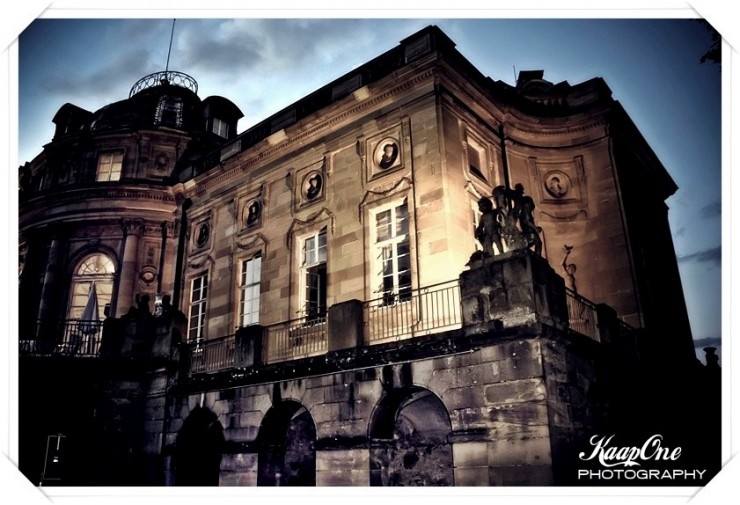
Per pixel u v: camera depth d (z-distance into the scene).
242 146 19.61
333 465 11.97
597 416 10.99
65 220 22.97
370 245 14.47
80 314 22.16
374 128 15.28
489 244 10.94
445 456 13.08
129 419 15.95
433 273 12.84
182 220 20.97
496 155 16.20
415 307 12.83
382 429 11.88
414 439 13.51
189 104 26.03
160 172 23.89
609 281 15.93
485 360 10.15
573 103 18.25
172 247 22.66
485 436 9.84
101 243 22.89
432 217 13.25
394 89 14.95
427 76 14.37
